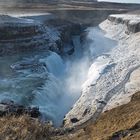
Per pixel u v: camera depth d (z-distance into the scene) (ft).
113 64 223.10
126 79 190.60
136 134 95.09
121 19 360.69
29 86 202.59
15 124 96.32
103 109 159.22
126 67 210.38
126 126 103.96
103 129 112.06
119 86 182.70
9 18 304.50
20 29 283.18
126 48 270.87
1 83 205.16
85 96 181.78
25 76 221.25
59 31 349.61
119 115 122.72
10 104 163.43
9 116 112.78
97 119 136.26
